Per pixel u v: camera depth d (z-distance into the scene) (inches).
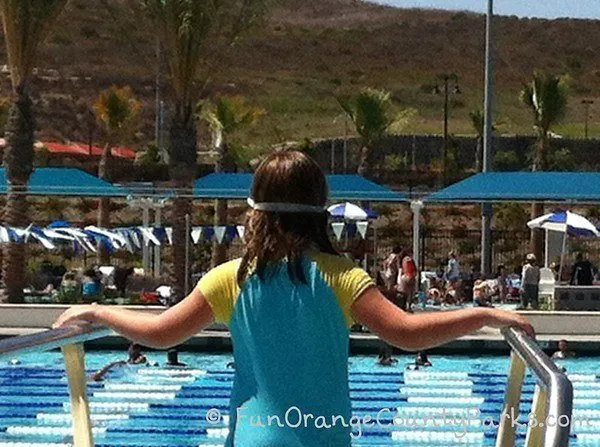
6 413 668.1
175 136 1270.9
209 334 967.0
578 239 1839.3
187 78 1261.1
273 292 153.6
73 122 4116.6
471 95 4938.5
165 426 633.0
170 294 1202.0
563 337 995.9
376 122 2145.7
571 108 4854.8
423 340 156.9
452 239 1987.0
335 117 4330.7
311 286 153.3
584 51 5733.3
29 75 1236.5
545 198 1165.1
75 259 1830.7
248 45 5201.8
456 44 5728.3
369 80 5064.0
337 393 153.5
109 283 1371.8
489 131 1470.2
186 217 1211.2
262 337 153.2
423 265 1588.3
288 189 156.6
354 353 951.6
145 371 847.7
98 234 1280.8
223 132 2022.6
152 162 2780.5
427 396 738.2
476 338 954.1
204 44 1258.0
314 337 152.3
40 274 1406.3
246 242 157.9
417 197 1240.8
